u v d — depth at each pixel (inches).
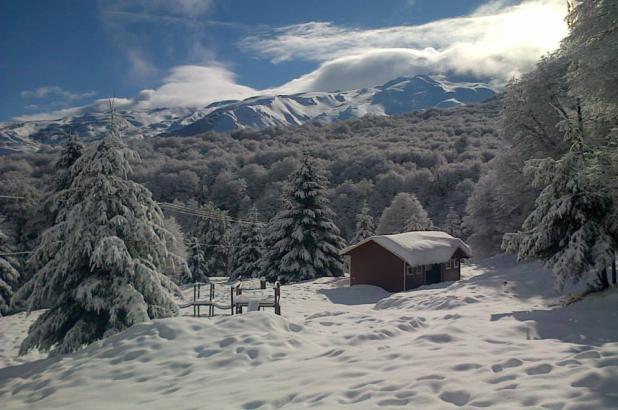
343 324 581.6
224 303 1075.3
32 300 561.9
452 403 261.6
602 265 596.7
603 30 641.0
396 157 5251.0
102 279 570.3
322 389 304.0
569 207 625.6
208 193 4896.7
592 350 325.4
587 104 738.8
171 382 374.6
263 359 403.5
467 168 4188.0
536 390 261.4
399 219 3029.0
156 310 579.8
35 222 1676.9
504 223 1822.1
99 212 566.6
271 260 1768.0
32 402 383.2
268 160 5497.1
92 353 463.8
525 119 1418.6
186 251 2268.7
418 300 903.1
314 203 1723.7
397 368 333.1
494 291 884.0
